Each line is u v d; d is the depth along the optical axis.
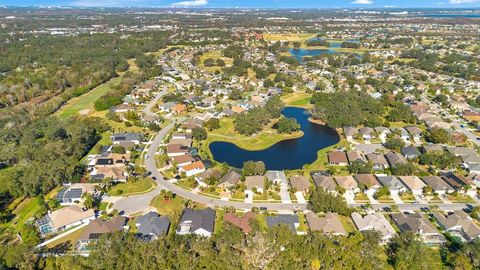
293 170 142.25
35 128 177.25
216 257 88.25
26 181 122.75
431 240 99.38
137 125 190.25
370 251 89.94
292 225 105.44
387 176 131.88
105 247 89.38
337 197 113.81
